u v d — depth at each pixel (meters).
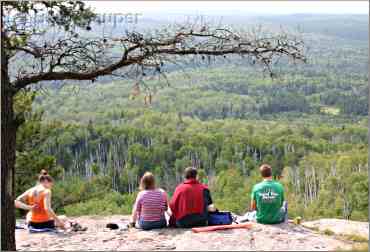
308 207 51.50
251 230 7.04
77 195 16.95
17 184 13.58
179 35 6.29
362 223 8.36
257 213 7.54
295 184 58.84
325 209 50.00
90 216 10.43
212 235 6.77
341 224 8.16
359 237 7.17
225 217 7.43
